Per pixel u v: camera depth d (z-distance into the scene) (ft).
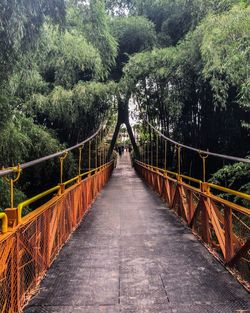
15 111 23.00
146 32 49.26
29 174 30.73
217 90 25.75
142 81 42.86
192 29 38.09
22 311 8.78
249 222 10.21
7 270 7.89
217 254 13.30
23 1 13.17
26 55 16.40
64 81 36.88
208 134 35.37
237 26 21.25
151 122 46.03
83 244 15.17
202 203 15.35
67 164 32.89
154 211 24.13
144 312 8.69
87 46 36.68
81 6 38.04
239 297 9.56
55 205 13.33
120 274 11.38
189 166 38.93
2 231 7.95
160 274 11.37
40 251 10.98
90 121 42.06
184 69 33.83
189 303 9.20
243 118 29.94
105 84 42.06
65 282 10.69
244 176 25.46
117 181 53.67
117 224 19.57
